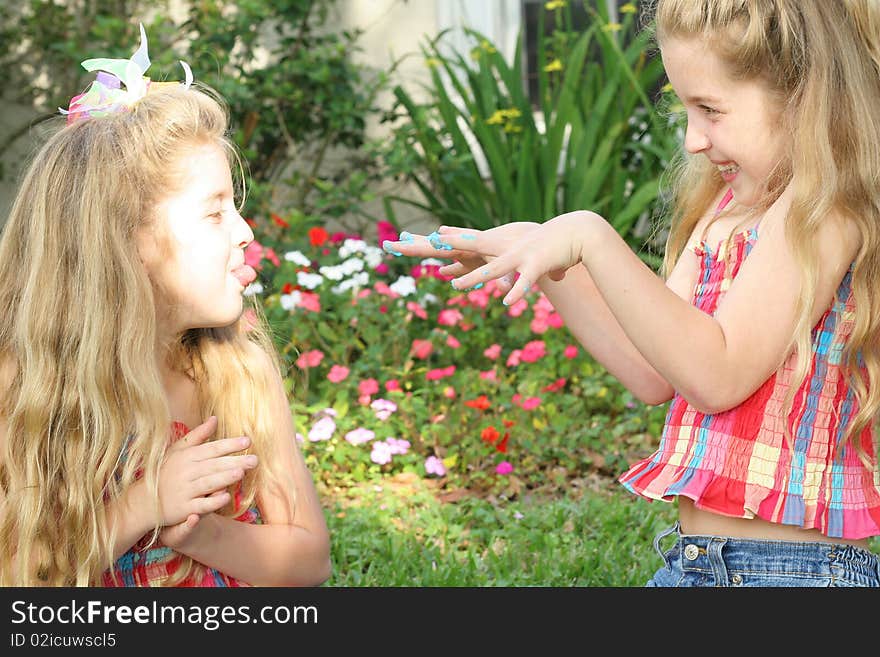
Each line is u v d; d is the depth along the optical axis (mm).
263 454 2146
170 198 1971
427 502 4211
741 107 1846
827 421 1893
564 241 1808
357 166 7574
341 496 4320
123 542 1929
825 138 1807
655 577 2043
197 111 2031
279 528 2121
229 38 6867
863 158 1818
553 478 4590
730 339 1819
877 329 1865
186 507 1892
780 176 1904
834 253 1833
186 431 2066
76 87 7676
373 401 4977
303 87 7082
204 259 1992
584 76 7273
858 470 1925
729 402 1840
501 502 4379
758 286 1844
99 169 1964
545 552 3732
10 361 2025
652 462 2004
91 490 1917
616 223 6508
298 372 5320
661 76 7195
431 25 7602
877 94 1853
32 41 7633
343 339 5332
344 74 7012
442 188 6922
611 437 4816
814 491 1863
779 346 1835
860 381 1903
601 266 1807
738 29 1807
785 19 1813
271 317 5254
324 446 4508
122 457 1967
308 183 7184
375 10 7602
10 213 2061
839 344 1897
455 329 5523
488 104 6902
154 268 1984
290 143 7027
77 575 1925
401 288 5184
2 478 1986
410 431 4758
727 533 1914
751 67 1819
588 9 7008
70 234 1970
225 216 2043
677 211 2275
